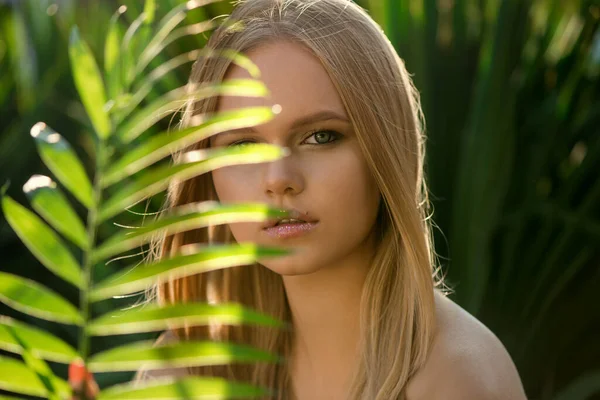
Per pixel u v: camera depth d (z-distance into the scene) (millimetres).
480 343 983
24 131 2766
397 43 2516
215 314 532
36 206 550
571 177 2643
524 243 2617
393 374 977
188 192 1086
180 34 621
